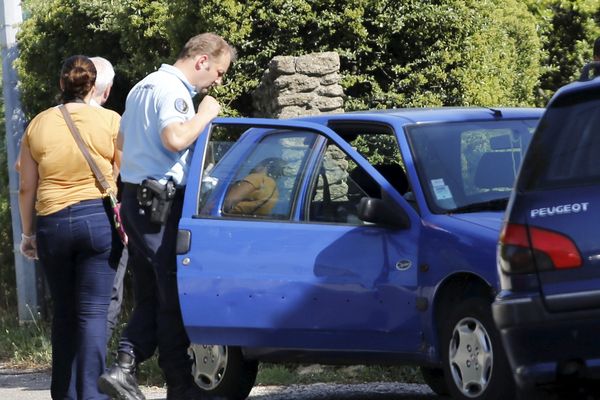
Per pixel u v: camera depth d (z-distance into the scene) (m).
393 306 15.97
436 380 19.03
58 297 16.14
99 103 18.27
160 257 15.67
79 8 31.27
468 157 16.89
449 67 26.89
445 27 26.47
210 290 16.81
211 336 16.94
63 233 15.64
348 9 26.08
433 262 15.61
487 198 16.36
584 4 37.50
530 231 12.05
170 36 27.39
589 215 11.70
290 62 24.78
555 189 12.01
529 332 11.96
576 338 11.65
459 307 15.43
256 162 17.58
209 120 15.38
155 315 16.02
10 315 33.09
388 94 26.47
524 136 17.36
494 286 14.84
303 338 16.55
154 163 15.55
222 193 17.28
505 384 14.84
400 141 16.81
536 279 11.95
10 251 35.41
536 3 36.62
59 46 32.19
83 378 15.69
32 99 32.44
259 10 26.23
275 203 17.14
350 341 16.34
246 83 26.62
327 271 16.36
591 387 11.77
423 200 16.09
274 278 16.58
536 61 32.66
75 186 15.71
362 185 16.88
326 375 21.30
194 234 16.95
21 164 16.12
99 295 15.83
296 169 17.30
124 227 15.82
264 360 17.78
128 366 15.78
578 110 12.09
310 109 24.70
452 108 18.33
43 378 24.45
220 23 26.23
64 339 16.19
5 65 30.30
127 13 29.95
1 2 30.25
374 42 26.59
